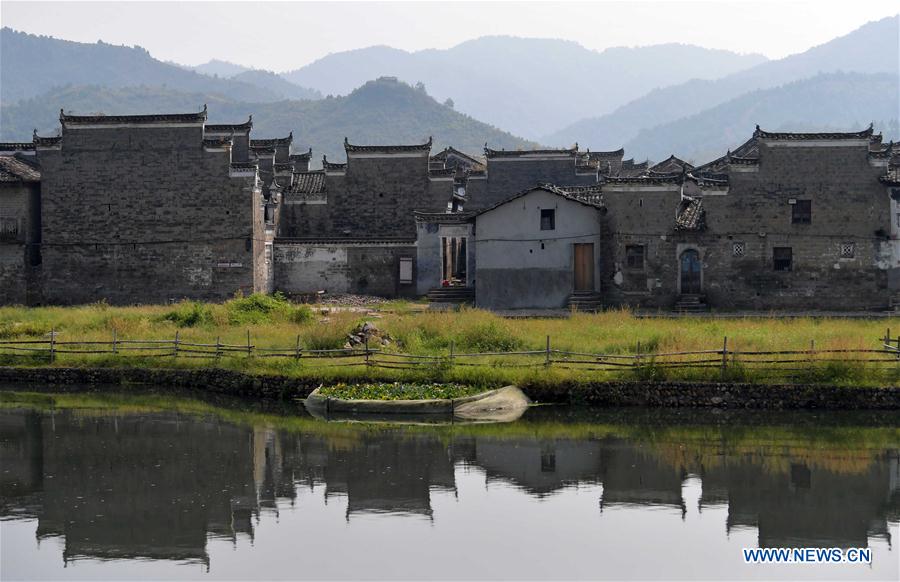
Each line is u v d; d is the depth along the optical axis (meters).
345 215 76.38
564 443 33.66
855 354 37.38
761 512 27.22
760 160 58.12
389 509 27.59
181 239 65.75
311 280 70.44
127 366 43.88
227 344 44.28
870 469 30.70
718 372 37.41
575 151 78.00
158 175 65.81
